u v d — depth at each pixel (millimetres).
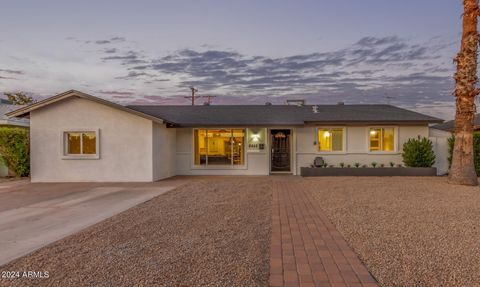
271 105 22484
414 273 4277
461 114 13109
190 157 18188
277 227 6711
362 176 16484
